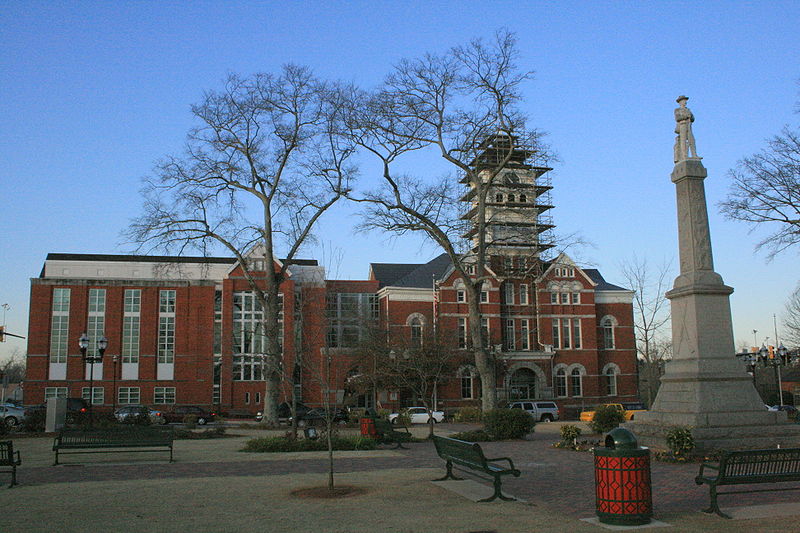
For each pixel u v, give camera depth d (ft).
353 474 56.18
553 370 230.68
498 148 145.59
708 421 69.36
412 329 224.74
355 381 192.95
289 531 34.45
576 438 81.87
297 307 207.21
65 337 217.56
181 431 107.14
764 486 48.08
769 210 134.51
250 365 223.30
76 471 60.03
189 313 225.56
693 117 79.51
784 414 71.20
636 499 35.86
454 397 218.79
